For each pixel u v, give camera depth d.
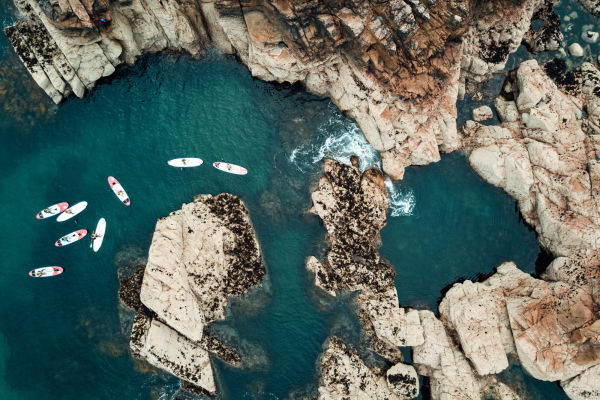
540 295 30.84
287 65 32.38
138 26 33.00
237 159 34.28
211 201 32.88
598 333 29.48
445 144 34.41
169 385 30.41
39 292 31.81
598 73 35.62
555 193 32.41
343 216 32.62
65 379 30.53
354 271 31.91
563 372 29.55
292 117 34.81
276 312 31.75
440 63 31.83
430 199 34.19
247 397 30.38
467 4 29.59
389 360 31.09
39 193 33.41
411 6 28.41
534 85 33.97
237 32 32.34
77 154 34.12
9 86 33.72
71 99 34.31
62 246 32.56
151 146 34.41
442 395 29.55
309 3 28.05
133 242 32.59
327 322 31.67
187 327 29.83
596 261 31.12
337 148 34.31
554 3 36.53
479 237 33.88
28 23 32.06
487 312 30.92
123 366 30.70
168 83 35.12
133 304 31.14
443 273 33.22
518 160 32.84
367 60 30.55
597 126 34.19
